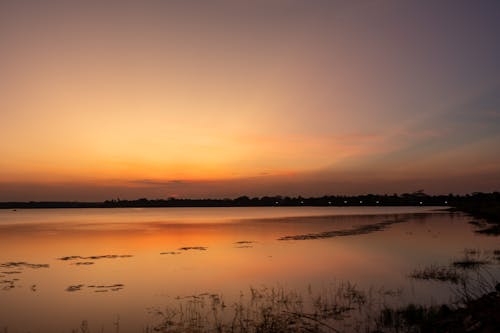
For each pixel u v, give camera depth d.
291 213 122.44
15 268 24.03
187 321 13.53
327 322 12.95
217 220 82.00
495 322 9.15
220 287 18.50
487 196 142.00
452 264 23.39
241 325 12.88
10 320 14.06
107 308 15.34
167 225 66.06
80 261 26.66
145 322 13.58
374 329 12.15
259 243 36.06
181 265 24.67
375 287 17.86
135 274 21.91
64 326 13.35
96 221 84.00
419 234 42.78
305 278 20.23
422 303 14.94
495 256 26.30
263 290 17.72
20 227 62.81
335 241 36.94
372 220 71.88
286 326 12.65
